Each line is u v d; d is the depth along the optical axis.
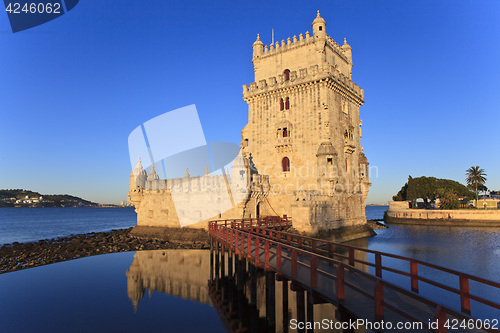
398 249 42.16
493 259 35.66
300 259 19.83
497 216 77.31
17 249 45.59
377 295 9.36
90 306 22.33
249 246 21.39
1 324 19.12
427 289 25.02
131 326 18.80
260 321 19.19
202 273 31.36
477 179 101.56
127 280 29.05
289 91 49.12
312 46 49.03
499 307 8.09
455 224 81.12
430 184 104.06
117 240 49.56
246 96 53.66
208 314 20.61
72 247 44.53
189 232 46.22
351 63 59.22
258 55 54.81
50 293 25.31
